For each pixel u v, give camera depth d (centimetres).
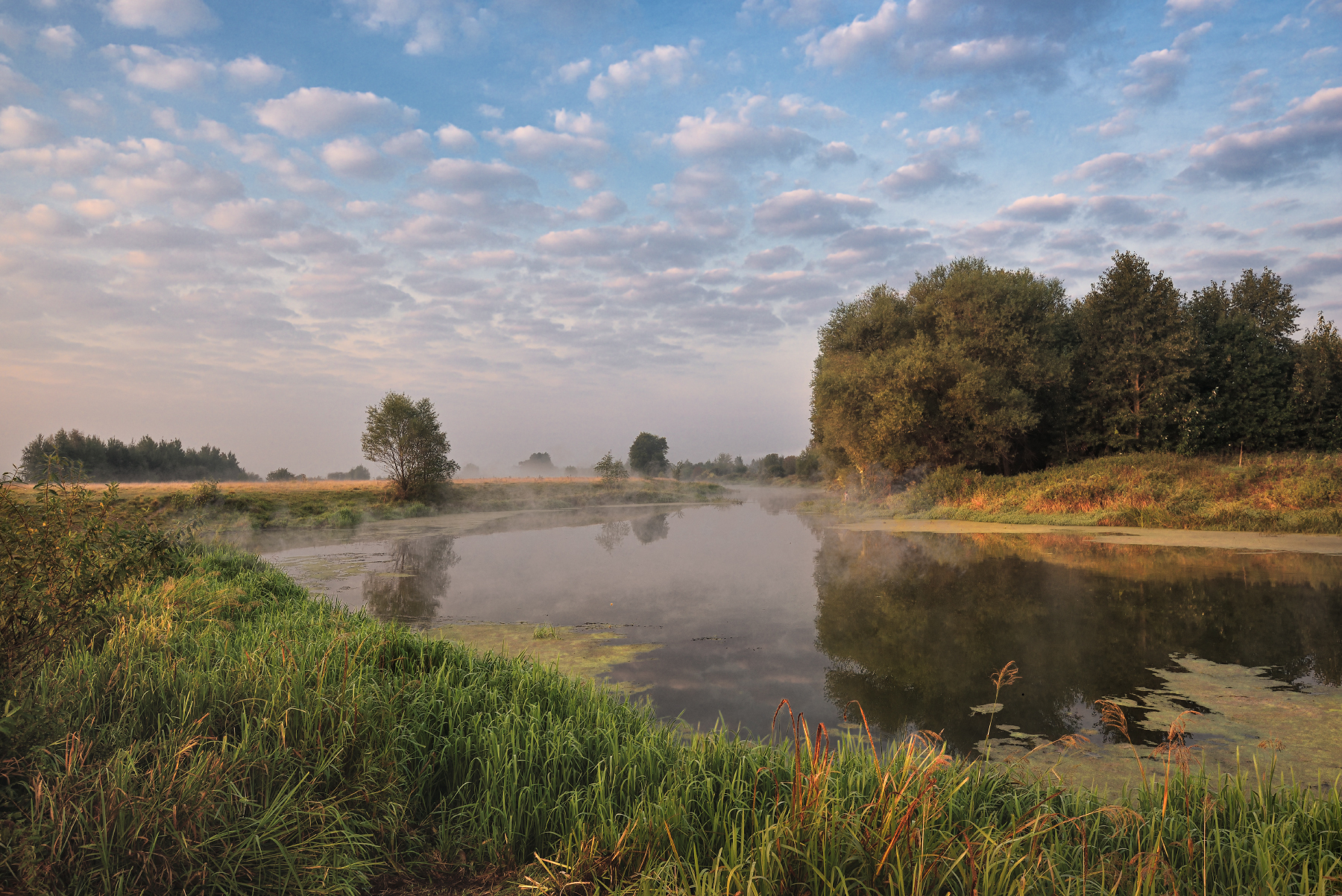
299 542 2017
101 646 513
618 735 433
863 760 390
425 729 419
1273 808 339
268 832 292
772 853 269
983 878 254
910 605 1008
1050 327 2836
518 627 899
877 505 3025
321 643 567
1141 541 1602
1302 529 1634
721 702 600
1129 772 447
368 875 302
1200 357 2770
